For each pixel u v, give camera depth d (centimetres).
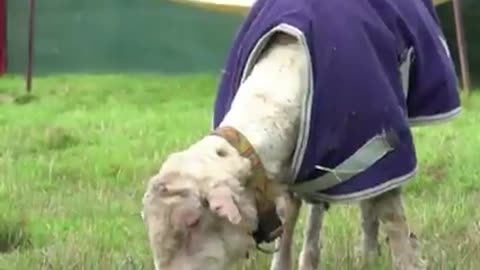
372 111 729
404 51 777
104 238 1050
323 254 950
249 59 736
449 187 1247
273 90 718
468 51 2270
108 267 940
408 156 749
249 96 716
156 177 632
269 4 756
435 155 1374
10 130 1641
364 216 917
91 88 2158
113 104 1961
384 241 961
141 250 1006
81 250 989
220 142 671
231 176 639
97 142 1566
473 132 1552
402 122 746
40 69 2441
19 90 2152
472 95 1939
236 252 639
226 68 779
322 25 729
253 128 700
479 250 946
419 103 808
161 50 2428
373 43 748
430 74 805
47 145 1552
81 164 1399
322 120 718
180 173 631
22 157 1472
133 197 1242
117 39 2438
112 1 2427
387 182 737
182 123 1702
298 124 716
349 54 728
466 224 1059
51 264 956
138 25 2428
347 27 736
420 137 1508
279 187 682
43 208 1184
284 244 820
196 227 625
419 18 802
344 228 1047
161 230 620
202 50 2414
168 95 2070
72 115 1820
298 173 722
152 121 1725
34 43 2441
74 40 2442
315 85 717
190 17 2411
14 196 1232
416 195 1218
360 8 754
